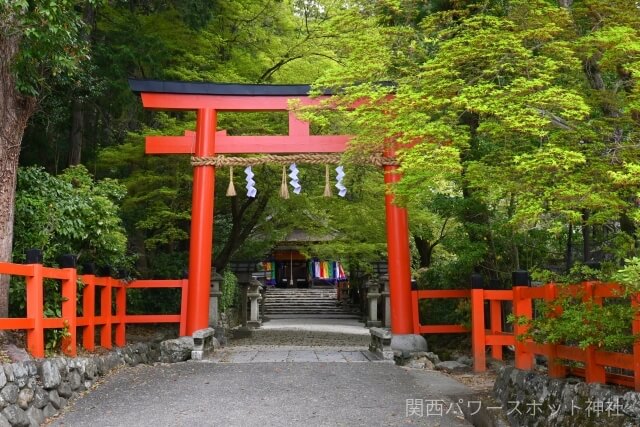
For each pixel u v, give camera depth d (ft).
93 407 25.02
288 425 22.29
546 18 24.09
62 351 28.60
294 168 40.75
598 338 18.15
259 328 74.18
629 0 23.65
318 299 112.27
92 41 45.29
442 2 34.78
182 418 23.06
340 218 56.34
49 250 30.96
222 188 52.21
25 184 31.22
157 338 46.21
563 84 28.30
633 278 15.15
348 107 30.60
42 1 24.39
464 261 38.81
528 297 26.30
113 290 47.19
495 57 23.16
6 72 27.30
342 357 38.24
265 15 55.16
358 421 22.93
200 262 39.86
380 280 70.08
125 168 52.01
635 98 21.58
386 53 26.55
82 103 43.93
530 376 23.34
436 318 47.19
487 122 23.06
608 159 20.92
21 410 21.77
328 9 52.11
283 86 40.57
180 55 50.80
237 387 28.19
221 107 40.65
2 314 27.45
